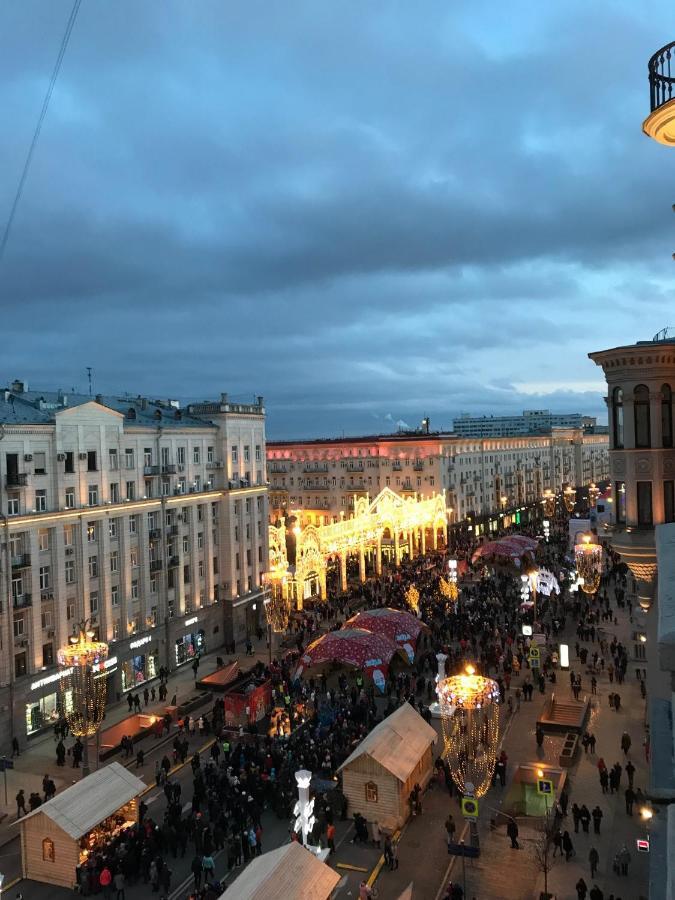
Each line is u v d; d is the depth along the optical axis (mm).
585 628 58312
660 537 10820
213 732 43469
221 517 66250
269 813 33094
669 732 14773
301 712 44062
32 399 52094
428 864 28406
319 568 70812
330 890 23266
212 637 63906
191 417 66812
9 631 43562
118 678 52312
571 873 27031
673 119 13156
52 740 44188
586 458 191625
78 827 28250
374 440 118125
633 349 29078
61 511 47719
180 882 27781
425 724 36406
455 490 118875
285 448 125312
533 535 111812
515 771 34938
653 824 9828
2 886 27891
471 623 58875
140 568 55875
